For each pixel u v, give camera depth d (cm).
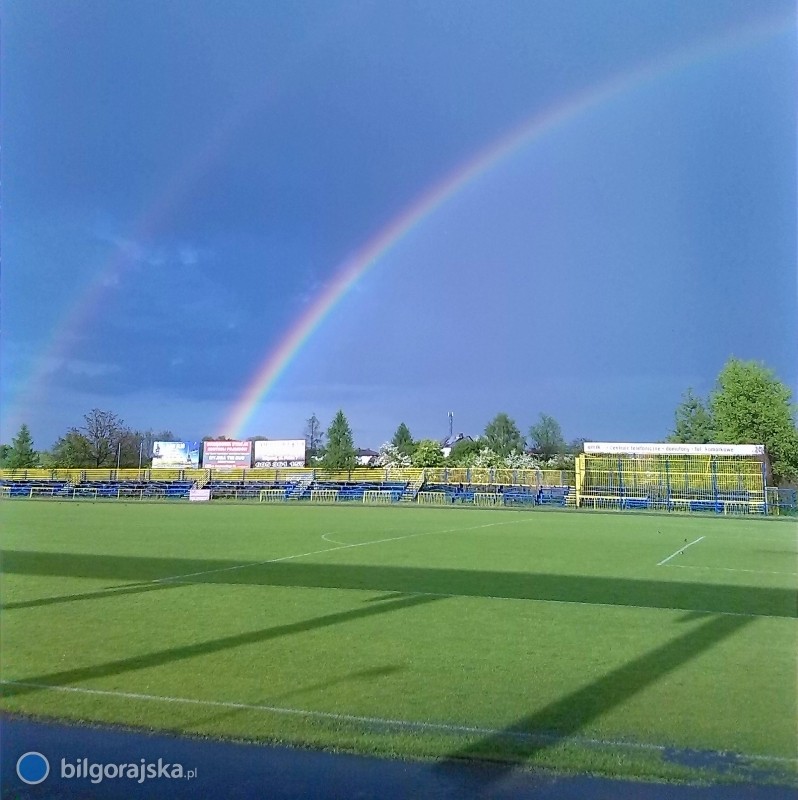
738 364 5903
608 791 457
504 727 557
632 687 660
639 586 1282
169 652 775
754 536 2555
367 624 928
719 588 1266
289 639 840
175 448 7669
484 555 1775
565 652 788
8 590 1199
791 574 1466
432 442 8219
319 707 597
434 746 520
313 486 6159
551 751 512
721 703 617
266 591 1192
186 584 1266
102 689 640
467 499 5522
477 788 460
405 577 1370
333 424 7250
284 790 455
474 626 920
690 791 459
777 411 5703
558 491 5388
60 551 1822
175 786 460
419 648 800
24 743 526
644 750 516
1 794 450
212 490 6194
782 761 499
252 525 2842
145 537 2255
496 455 8656
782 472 5694
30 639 834
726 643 835
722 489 4991
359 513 3881
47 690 637
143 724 558
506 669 716
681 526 3100
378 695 630
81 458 8350
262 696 624
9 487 6712
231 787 459
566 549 1966
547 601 1109
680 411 7025
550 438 10712
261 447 7525
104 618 961
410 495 5747
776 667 730
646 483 5150
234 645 808
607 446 5250
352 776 474
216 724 558
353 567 1520
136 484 6531
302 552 1816
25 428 7725
